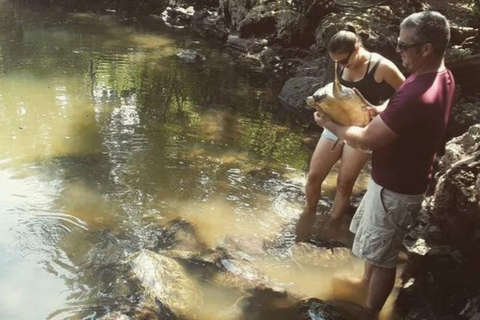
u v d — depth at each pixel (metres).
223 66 10.23
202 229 4.45
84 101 7.35
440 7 12.51
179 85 8.60
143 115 7.03
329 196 5.14
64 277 3.66
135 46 11.10
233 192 5.10
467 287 3.59
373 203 3.18
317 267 4.01
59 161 5.42
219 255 4.07
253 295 3.59
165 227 4.39
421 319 3.39
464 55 8.38
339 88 3.32
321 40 10.38
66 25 12.56
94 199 4.74
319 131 7.08
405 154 2.99
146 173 5.34
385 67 3.95
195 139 6.37
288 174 5.59
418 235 4.30
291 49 10.96
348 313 3.43
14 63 8.95
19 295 3.44
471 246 3.75
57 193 4.79
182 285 3.60
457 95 7.04
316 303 3.40
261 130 6.92
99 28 12.63
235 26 12.70
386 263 3.24
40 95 7.43
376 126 2.94
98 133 6.25
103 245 4.07
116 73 8.91
